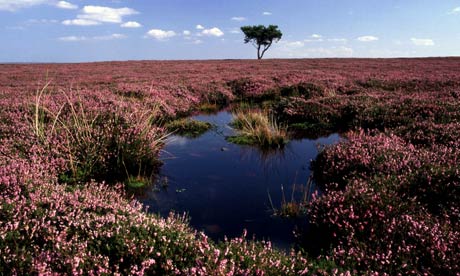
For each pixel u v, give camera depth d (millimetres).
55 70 35000
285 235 5555
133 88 17625
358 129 11797
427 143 8789
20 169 6137
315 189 7398
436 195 5852
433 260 4223
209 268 3549
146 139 8867
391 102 13680
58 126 9305
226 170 8688
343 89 19312
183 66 40312
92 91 16453
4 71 34500
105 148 8086
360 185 6152
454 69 30656
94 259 3674
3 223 4336
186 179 8047
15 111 11055
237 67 38000
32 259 3545
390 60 48312
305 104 14422
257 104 18453
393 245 4605
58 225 4453
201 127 13039
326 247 5105
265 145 10914
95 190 6145
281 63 45531
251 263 3879
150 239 4109
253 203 6777
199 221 6035
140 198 7012
